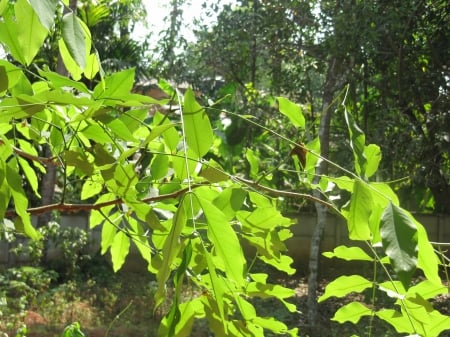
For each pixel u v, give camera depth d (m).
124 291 9.14
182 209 0.96
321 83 10.72
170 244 0.93
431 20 9.23
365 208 1.03
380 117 8.91
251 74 10.87
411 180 8.79
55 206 1.49
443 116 8.59
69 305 7.80
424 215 10.72
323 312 8.23
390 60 9.23
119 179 1.24
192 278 1.31
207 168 1.17
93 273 9.91
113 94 1.39
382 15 8.38
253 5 9.84
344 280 1.22
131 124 1.52
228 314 1.30
